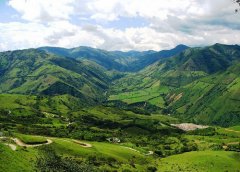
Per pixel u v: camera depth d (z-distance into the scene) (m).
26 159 136.62
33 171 127.25
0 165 117.12
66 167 140.12
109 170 187.62
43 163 134.38
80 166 150.75
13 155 132.38
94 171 162.50
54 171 133.62
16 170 119.75
